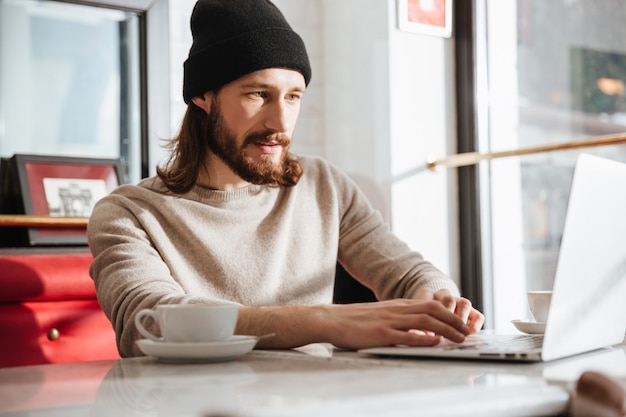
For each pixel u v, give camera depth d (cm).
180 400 68
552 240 278
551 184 277
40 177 239
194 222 163
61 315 205
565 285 90
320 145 320
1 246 235
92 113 258
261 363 94
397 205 295
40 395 75
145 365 96
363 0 304
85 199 244
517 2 290
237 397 67
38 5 248
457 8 310
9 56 244
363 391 67
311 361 96
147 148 265
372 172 302
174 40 273
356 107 308
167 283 134
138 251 145
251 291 164
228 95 158
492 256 298
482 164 301
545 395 66
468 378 76
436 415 60
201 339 98
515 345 100
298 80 160
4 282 196
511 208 291
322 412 58
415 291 163
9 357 196
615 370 84
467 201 306
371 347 105
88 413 65
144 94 265
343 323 107
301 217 177
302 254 174
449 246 306
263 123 158
